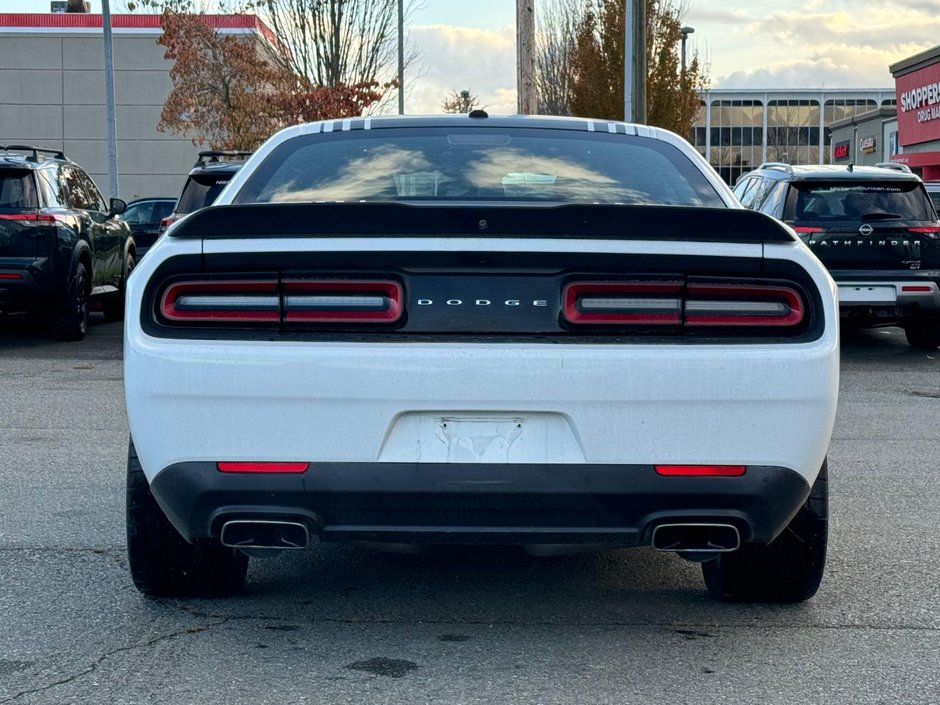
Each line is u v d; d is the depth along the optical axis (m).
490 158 4.67
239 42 34.12
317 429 3.50
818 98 100.12
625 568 4.86
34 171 12.66
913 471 6.86
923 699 3.47
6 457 7.07
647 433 3.51
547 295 3.54
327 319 3.53
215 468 3.54
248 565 4.74
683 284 3.54
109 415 8.62
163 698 3.43
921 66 45.00
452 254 3.50
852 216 12.23
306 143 4.80
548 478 3.50
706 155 100.25
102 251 14.32
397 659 3.76
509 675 3.63
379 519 3.55
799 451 3.57
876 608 4.32
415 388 3.47
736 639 3.97
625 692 3.50
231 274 3.56
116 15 40.38
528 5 19.77
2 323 15.39
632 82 22.91
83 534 5.29
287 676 3.61
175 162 40.47
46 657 3.77
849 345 13.59
